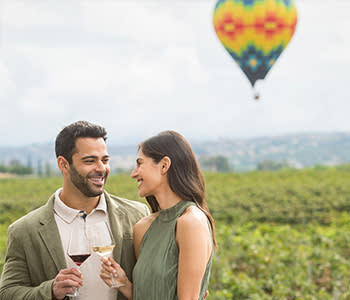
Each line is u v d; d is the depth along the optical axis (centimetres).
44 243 317
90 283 318
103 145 314
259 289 780
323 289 811
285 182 2361
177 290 291
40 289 300
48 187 2559
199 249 287
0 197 2158
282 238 1102
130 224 336
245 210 1833
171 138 306
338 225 1546
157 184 304
